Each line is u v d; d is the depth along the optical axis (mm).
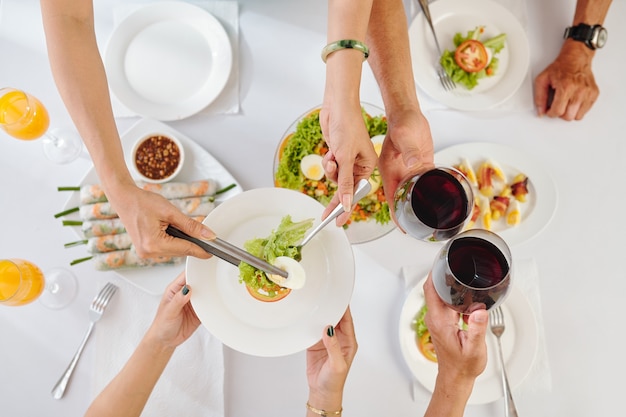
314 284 1021
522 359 1179
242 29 1322
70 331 1202
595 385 1203
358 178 997
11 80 1290
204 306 988
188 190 1221
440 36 1305
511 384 1174
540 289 1245
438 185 955
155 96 1278
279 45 1322
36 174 1262
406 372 1199
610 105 1313
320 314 1008
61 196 1255
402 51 1095
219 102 1296
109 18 1317
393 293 1230
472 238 930
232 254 913
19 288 1098
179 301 985
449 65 1264
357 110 930
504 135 1301
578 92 1267
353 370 1202
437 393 986
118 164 919
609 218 1274
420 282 1198
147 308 1207
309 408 1051
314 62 1321
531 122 1309
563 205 1277
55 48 897
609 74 1324
